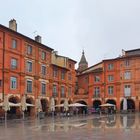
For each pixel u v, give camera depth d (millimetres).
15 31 52500
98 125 33969
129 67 78562
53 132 25656
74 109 69812
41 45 60781
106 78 82250
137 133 24031
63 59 72250
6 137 21734
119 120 44406
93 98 83312
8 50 51031
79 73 95125
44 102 62688
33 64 58312
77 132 25406
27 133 24891
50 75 64562
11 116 48625
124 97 78375
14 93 52219
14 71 52500
